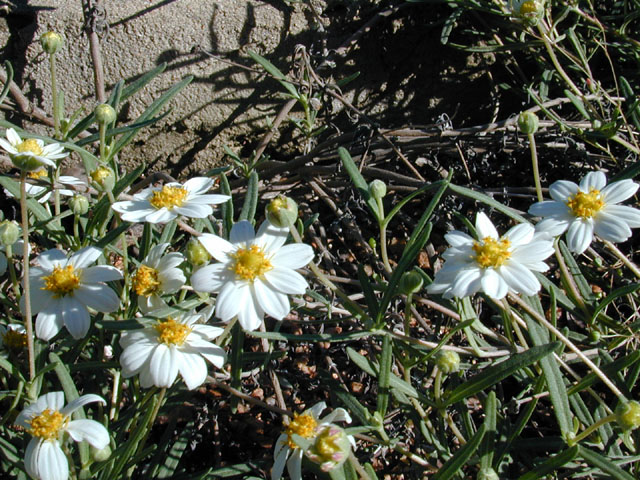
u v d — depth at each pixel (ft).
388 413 0.63
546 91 0.83
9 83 0.70
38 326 0.52
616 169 0.82
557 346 0.48
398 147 0.83
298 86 0.84
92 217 0.63
